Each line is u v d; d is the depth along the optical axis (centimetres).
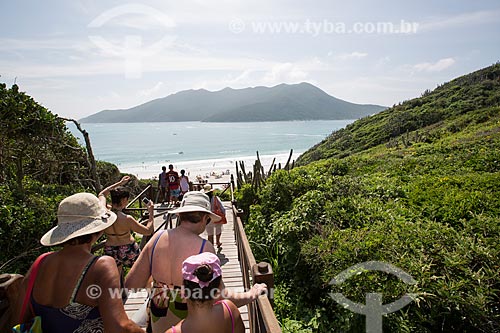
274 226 754
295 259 648
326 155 4650
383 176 1171
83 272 174
